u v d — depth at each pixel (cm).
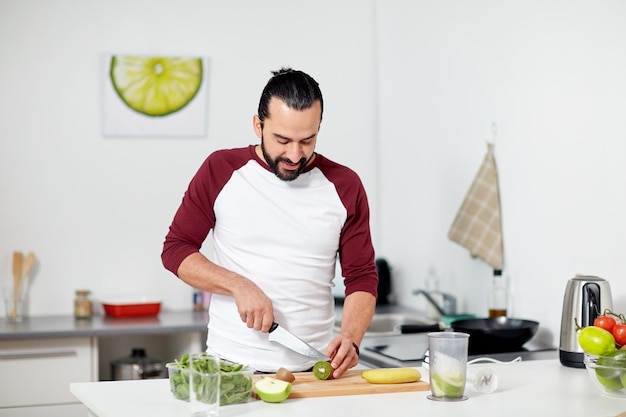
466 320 330
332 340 237
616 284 292
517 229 347
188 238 252
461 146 388
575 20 309
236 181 251
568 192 315
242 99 444
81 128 426
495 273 354
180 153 436
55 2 421
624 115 286
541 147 330
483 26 368
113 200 430
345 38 459
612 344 234
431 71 412
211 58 439
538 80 331
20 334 365
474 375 238
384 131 462
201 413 198
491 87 363
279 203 249
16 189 420
